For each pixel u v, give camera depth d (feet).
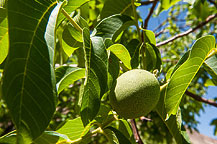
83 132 0.91
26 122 0.41
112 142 0.85
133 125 1.09
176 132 0.94
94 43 0.66
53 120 2.24
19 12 0.48
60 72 0.97
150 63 1.03
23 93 0.43
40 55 0.47
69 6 0.83
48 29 0.51
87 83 0.61
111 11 1.16
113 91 0.77
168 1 1.48
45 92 0.45
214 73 0.98
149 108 0.76
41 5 0.53
